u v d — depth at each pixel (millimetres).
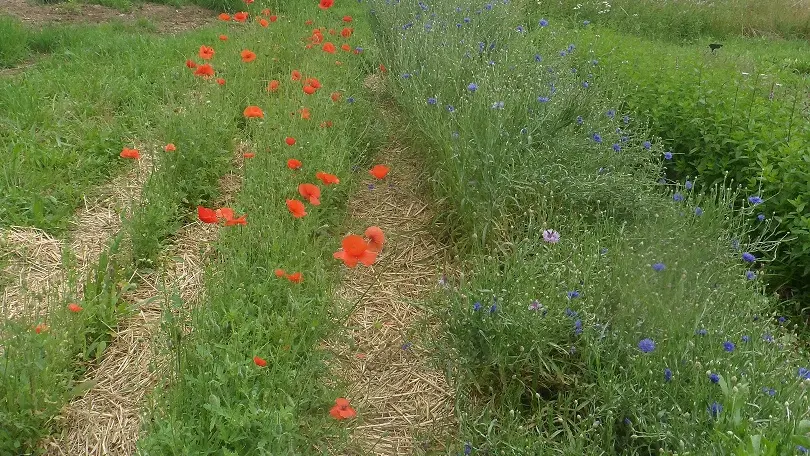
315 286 3096
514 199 3518
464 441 2416
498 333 2631
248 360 2447
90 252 3529
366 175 4535
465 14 5875
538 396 2461
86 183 4137
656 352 2477
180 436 2193
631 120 4871
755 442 1685
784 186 3982
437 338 2998
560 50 5711
